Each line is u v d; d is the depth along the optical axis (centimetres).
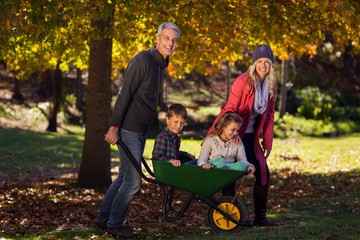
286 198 1320
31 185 1623
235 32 1603
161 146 773
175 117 774
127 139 781
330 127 3866
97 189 1504
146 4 1229
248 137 849
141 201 1307
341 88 4462
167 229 885
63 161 2478
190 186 775
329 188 1498
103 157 1542
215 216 811
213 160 777
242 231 816
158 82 790
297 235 781
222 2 1288
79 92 4262
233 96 838
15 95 4525
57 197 1373
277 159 2316
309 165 2125
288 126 3819
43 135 3039
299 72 4547
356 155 2417
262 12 1302
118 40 1449
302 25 1395
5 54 1580
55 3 1131
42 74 4550
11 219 1027
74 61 1777
